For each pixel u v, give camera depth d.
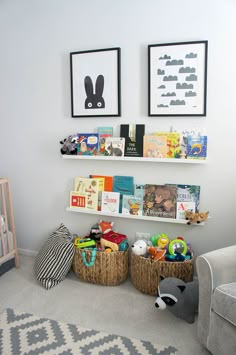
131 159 2.26
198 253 2.33
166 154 2.24
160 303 1.87
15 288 2.25
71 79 2.42
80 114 2.45
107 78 2.33
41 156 2.68
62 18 2.41
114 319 1.90
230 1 2.00
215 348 1.50
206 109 2.15
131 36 2.25
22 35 2.55
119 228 2.52
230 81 2.08
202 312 1.61
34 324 1.84
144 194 2.36
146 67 2.25
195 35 2.11
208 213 2.22
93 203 2.48
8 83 2.67
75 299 2.12
